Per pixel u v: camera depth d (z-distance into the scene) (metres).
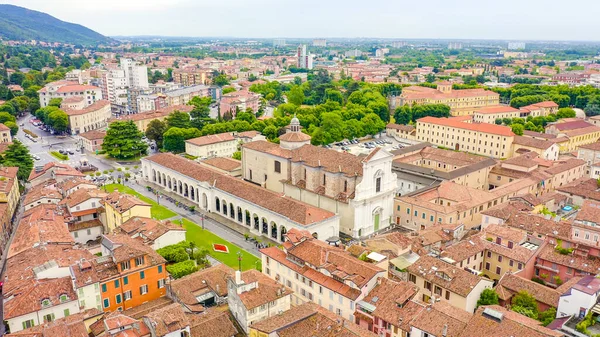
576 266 106.88
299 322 84.19
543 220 127.81
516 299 95.75
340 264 100.94
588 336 79.94
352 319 93.88
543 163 198.50
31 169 199.50
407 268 105.25
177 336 79.62
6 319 85.81
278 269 111.81
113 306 98.06
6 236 143.62
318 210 140.00
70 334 77.62
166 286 102.44
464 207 147.12
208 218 162.25
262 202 146.62
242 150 184.12
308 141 173.25
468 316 85.19
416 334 83.38
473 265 115.25
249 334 86.50
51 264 98.19
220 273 103.25
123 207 134.38
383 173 149.25
